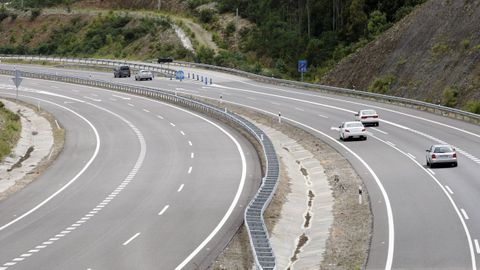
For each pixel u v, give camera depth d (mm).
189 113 78000
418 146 54562
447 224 33000
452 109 66188
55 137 66062
